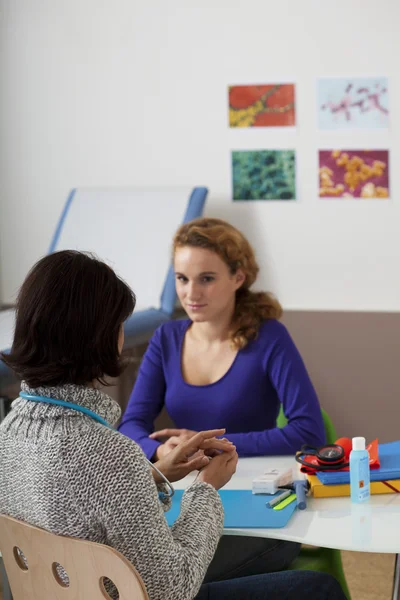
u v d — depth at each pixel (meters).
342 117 3.92
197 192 3.97
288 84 3.96
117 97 4.16
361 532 1.76
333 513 1.87
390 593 3.10
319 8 3.89
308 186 4.00
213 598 1.89
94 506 1.44
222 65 4.02
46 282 1.51
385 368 3.99
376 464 2.04
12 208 4.36
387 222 3.94
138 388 2.63
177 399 2.53
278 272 4.08
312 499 1.96
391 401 4.00
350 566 3.33
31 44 4.22
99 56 4.15
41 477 1.46
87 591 1.48
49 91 4.23
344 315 4.01
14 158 4.33
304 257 4.05
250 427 2.51
